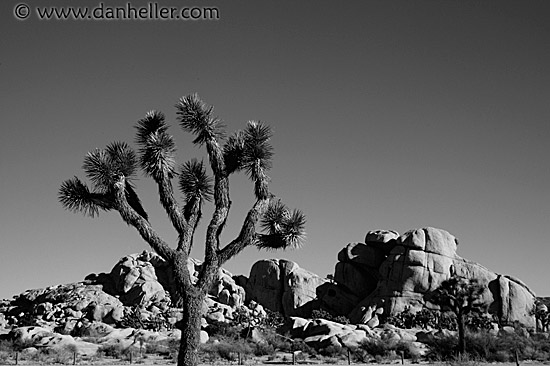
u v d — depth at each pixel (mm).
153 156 16234
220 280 94188
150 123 17203
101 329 59844
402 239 86125
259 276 99125
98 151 15883
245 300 97812
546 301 92500
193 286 15805
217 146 17062
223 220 16672
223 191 16781
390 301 80562
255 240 16859
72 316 78125
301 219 17281
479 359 34594
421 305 79750
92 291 86500
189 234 16297
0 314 78750
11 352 38531
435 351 37750
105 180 15617
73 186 15914
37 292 93000
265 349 39406
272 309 95438
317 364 33875
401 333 49656
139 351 38156
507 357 35438
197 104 17141
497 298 80250
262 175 16875
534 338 43312
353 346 41844
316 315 78250
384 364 33781
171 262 15750
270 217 17203
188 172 17562
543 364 33156
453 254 86188
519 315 79062
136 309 70188
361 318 79938
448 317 60938
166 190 16344
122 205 15570
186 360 15258
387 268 84625
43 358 35250
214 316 69812
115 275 92438
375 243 91125
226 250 16172
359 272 90062
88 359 35094
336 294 89062
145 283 87625
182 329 15562
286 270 98375
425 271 82188
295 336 49625
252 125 17297
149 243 15695
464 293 37656
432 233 86312
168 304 82125
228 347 37344
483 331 42562
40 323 72750
